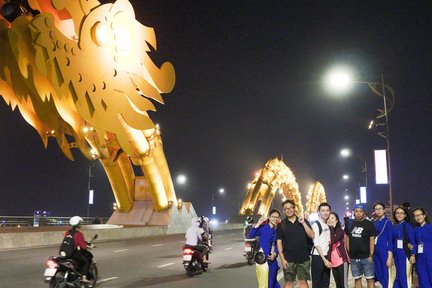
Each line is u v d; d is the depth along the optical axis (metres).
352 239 10.43
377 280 10.93
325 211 9.44
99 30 26.94
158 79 31.25
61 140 27.23
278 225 9.27
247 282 14.24
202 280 14.61
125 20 29.08
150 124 30.27
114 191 45.12
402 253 10.46
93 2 27.27
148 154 38.53
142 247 27.69
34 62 23.67
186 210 47.84
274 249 9.75
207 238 17.20
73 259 11.62
